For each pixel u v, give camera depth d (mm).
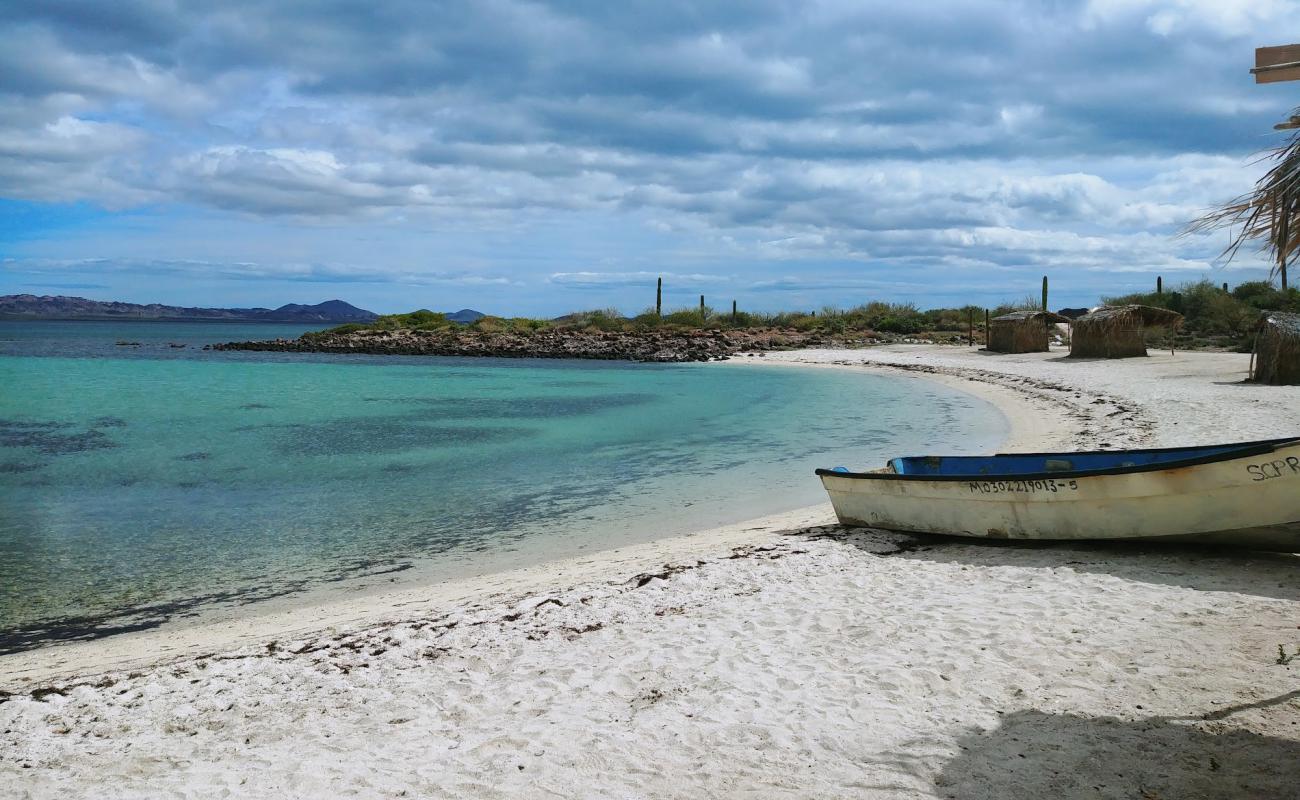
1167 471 7992
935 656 6113
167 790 4605
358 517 12281
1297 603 6730
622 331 64312
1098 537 8609
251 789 4582
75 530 11586
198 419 24234
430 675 6254
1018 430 19219
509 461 17000
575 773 4625
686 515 12125
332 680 6211
